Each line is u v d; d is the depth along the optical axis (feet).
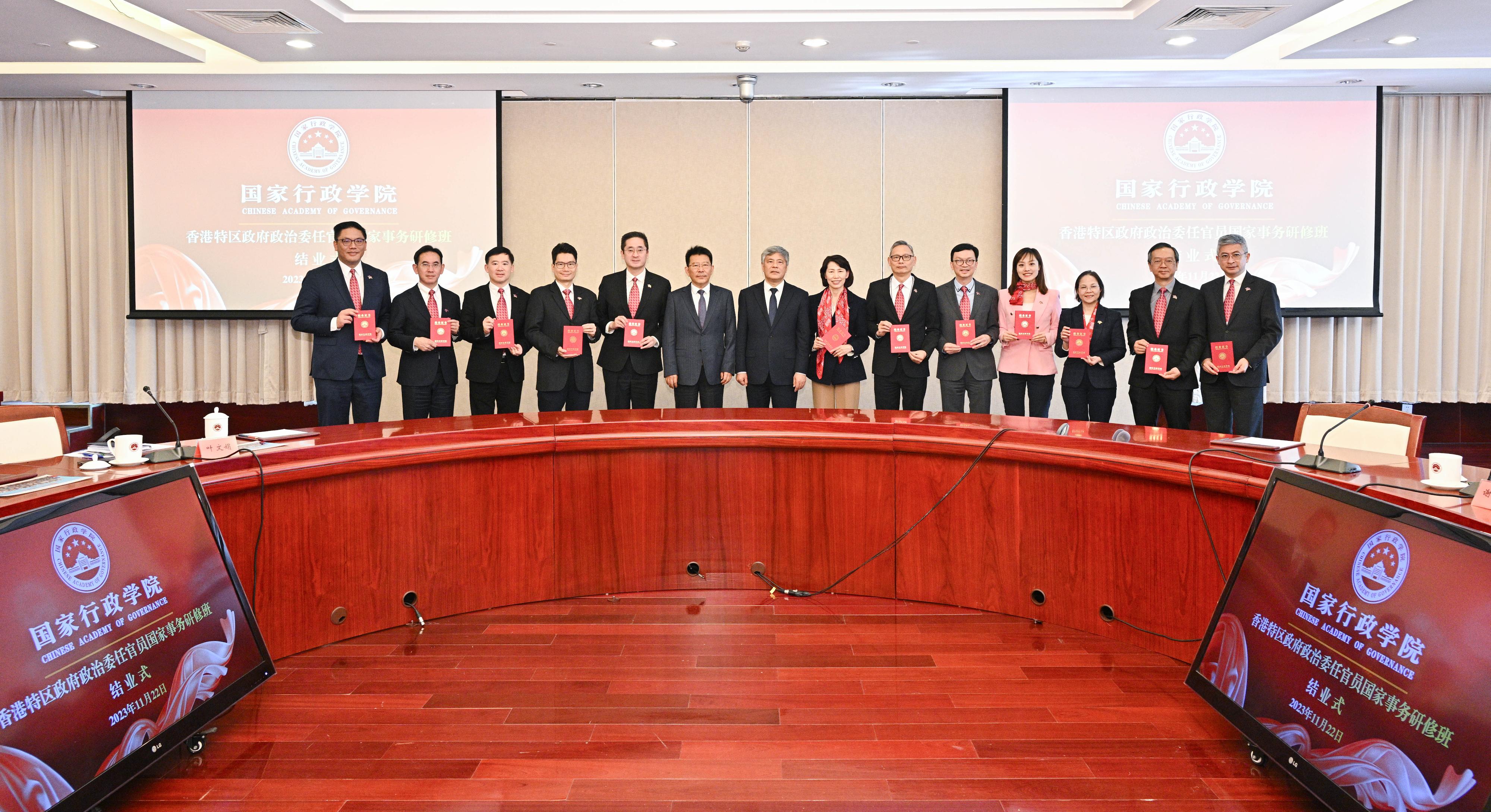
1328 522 6.52
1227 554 8.66
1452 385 22.41
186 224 21.44
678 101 22.21
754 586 11.68
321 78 20.10
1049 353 17.44
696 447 11.52
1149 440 9.49
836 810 6.38
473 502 10.70
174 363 22.34
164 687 6.48
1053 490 10.23
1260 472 8.07
